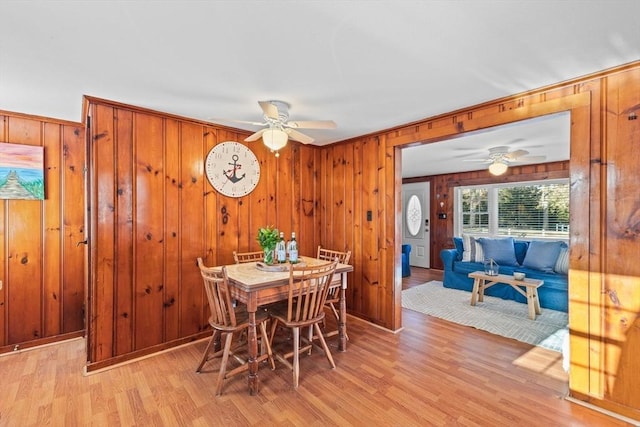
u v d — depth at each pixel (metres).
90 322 2.40
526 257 4.56
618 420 1.84
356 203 3.66
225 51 1.71
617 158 1.88
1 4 1.30
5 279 2.71
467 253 5.09
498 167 4.09
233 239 3.25
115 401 2.02
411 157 4.71
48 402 2.00
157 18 1.42
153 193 2.71
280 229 3.67
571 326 2.05
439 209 6.69
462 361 2.56
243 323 2.23
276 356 2.44
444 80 2.08
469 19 1.43
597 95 1.95
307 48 1.69
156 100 2.43
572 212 2.04
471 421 1.84
